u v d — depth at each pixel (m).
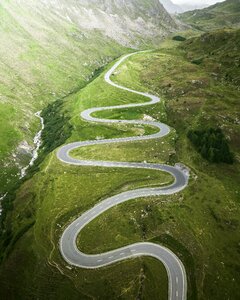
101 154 132.38
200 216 99.19
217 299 77.44
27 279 83.81
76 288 78.38
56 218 98.94
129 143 139.88
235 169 122.75
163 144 137.75
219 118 149.88
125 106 175.00
